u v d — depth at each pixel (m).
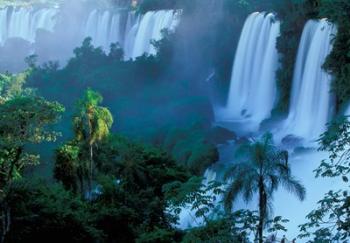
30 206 32.91
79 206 37.81
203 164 58.53
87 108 42.31
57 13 136.50
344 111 59.38
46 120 38.56
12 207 32.03
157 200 41.00
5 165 37.69
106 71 91.81
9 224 31.66
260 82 78.06
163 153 50.69
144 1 113.81
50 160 54.69
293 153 58.19
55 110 39.09
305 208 45.75
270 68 76.38
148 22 108.19
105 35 121.75
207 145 61.34
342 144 19.50
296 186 29.27
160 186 45.41
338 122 20.45
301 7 69.44
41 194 35.44
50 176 51.31
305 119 66.62
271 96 76.12
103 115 42.66
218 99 87.12
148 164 47.88
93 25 125.62
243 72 81.62
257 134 70.88
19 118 37.22
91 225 35.88
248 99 80.38
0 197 32.12
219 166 57.16
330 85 61.78
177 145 65.06
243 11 84.88
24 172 50.03
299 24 70.12
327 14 61.41
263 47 77.81
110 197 40.19
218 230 22.64
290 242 34.94
